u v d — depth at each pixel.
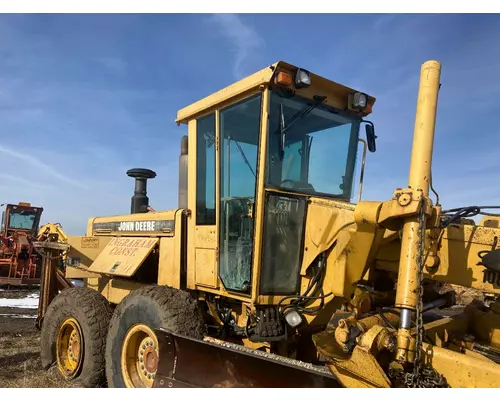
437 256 2.94
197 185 4.33
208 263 4.11
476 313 3.34
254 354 3.14
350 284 3.25
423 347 2.56
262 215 3.54
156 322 3.86
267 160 3.56
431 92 2.60
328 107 3.97
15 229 16.66
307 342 3.79
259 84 3.54
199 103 4.23
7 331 7.91
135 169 6.09
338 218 3.46
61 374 5.18
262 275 3.55
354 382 2.58
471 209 2.91
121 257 5.08
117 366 4.20
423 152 2.57
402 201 2.57
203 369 3.41
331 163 4.08
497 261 2.61
